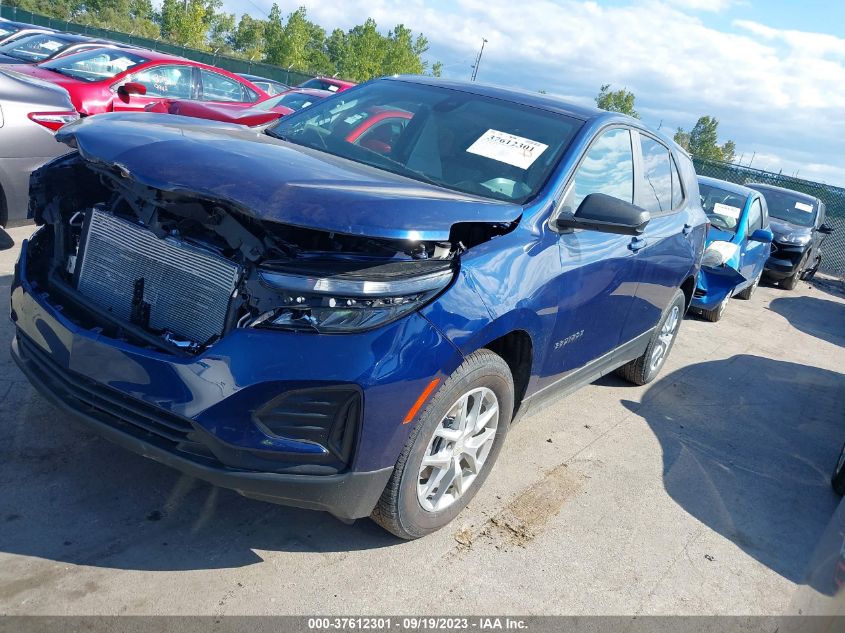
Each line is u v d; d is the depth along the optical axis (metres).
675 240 4.82
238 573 2.71
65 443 3.28
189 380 2.42
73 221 3.04
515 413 3.47
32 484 2.97
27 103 5.46
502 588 2.92
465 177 3.49
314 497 2.58
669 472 4.30
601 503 3.76
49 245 3.15
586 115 3.99
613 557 3.30
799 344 8.85
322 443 2.53
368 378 2.47
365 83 4.36
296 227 2.52
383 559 2.95
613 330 4.25
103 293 2.83
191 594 2.56
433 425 2.77
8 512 2.78
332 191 2.56
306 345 2.42
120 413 2.59
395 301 2.54
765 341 8.55
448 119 3.83
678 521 3.75
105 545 2.72
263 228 2.54
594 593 3.02
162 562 2.69
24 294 2.93
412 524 2.95
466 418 3.04
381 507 2.83
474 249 2.91
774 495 4.32
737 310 10.20
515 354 3.31
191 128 3.22
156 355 2.49
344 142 3.74
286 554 2.87
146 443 2.52
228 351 2.42
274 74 37.19
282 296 2.44
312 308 2.43
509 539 3.26
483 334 2.81
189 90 9.51
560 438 4.45
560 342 3.51
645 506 3.83
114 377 2.54
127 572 2.60
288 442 2.47
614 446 4.50
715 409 5.61
